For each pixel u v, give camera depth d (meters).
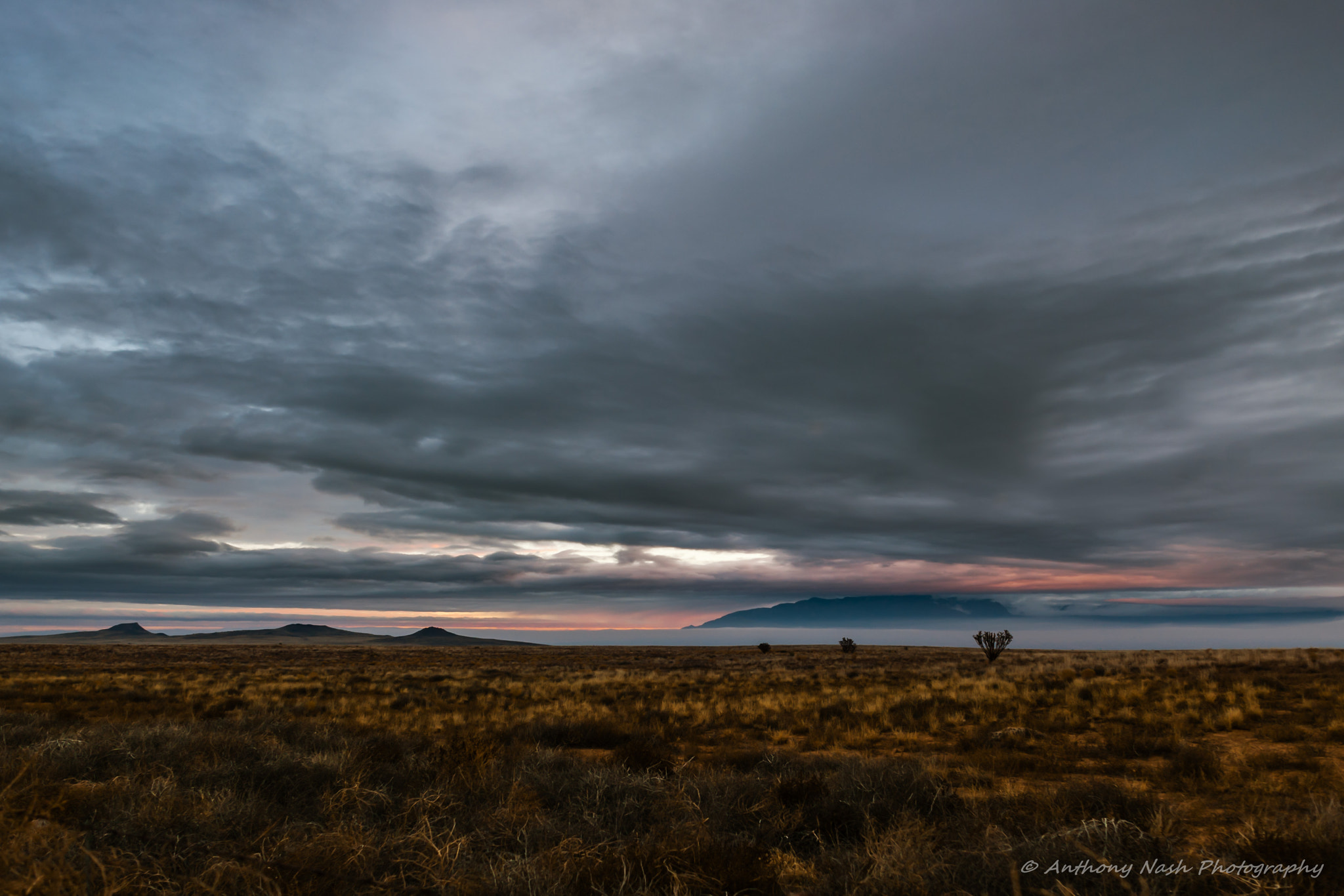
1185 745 13.45
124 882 4.54
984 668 46.09
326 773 9.48
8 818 5.68
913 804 8.40
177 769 9.70
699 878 5.70
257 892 4.94
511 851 6.82
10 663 59.62
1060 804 8.43
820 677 40.41
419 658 84.38
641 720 21.83
